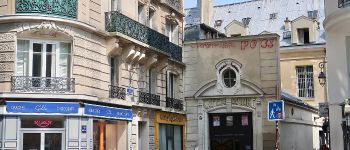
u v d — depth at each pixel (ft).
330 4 56.95
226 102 89.86
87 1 66.69
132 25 74.08
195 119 92.17
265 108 86.79
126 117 72.74
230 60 90.22
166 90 88.58
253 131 87.30
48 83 62.49
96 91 67.77
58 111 61.72
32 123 62.28
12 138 60.34
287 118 90.99
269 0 158.20
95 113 65.57
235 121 89.76
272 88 86.69
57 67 64.13
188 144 92.07
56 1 62.90
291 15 150.51
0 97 59.62
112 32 69.77
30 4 61.67
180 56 92.94
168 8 90.74
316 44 132.98
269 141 85.61
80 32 65.10
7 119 60.23
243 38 89.56
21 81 61.21
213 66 91.56
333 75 57.47
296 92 134.00
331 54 57.77
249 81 88.33
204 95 91.45
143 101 78.84
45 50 63.98
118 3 73.97
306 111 107.24
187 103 93.25
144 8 81.82
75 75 63.93
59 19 62.34
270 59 87.61
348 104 53.01
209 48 92.43
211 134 91.25
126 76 74.90
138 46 75.56
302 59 134.62
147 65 81.30
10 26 61.93
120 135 74.08
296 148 96.73
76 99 62.64
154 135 82.12
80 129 63.57
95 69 67.92
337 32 56.80
